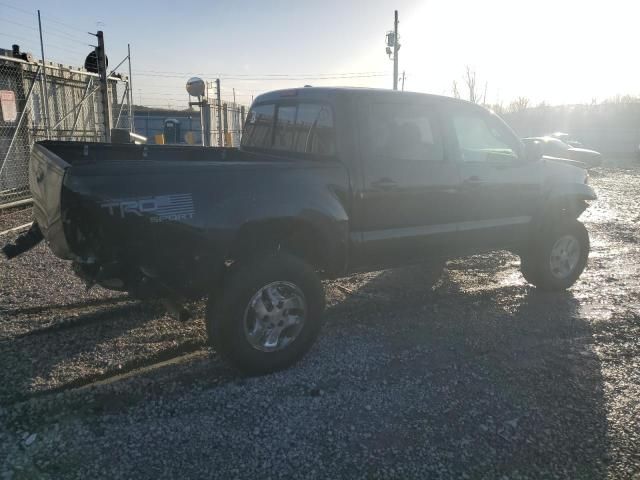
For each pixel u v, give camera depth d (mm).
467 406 3588
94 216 3252
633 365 4258
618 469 2996
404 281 6324
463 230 5137
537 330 4922
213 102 17922
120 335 4582
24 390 3646
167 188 3436
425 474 2916
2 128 10297
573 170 6172
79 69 13062
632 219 10922
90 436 3174
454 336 4742
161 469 2908
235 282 3713
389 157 4523
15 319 4832
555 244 5875
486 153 5312
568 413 3531
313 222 4004
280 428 3301
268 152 5234
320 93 4500
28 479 2803
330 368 4086
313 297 4051
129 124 14234
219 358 4207
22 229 8344
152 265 3492
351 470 2934
